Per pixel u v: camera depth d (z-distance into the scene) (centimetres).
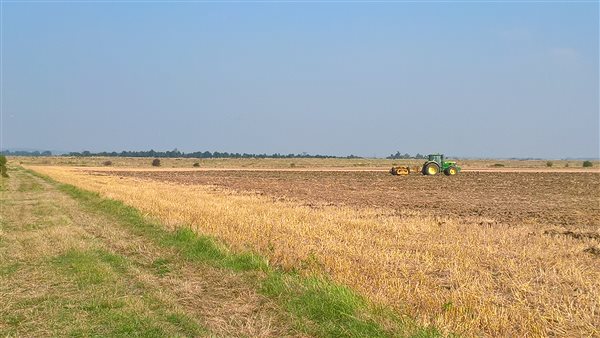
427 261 1148
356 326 752
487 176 6675
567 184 5184
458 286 956
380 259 1149
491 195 3672
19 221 1969
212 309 870
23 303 904
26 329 779
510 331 716
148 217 1927
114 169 9344
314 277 982
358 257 1167
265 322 805
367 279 981
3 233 1667
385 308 797
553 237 1589
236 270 1117
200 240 1384
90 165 12925
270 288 957
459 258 1200
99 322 805
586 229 1842
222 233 1480
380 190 4109
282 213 2048
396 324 741
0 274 1112
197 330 767
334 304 827
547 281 1006
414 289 911
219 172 8075
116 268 1170
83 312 855
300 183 5062
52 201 2769
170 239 1484
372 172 8044
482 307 793
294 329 775
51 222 1927
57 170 7969
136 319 809
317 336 748
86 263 1188
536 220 2144
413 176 6650
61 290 988
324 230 1583
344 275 983
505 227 1791
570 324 755
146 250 1359
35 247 1412
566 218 2238
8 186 4031
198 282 1043
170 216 1897
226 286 1009
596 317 784
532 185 4944
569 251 1340
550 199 3353
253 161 18275
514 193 3900
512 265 1123
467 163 16275
